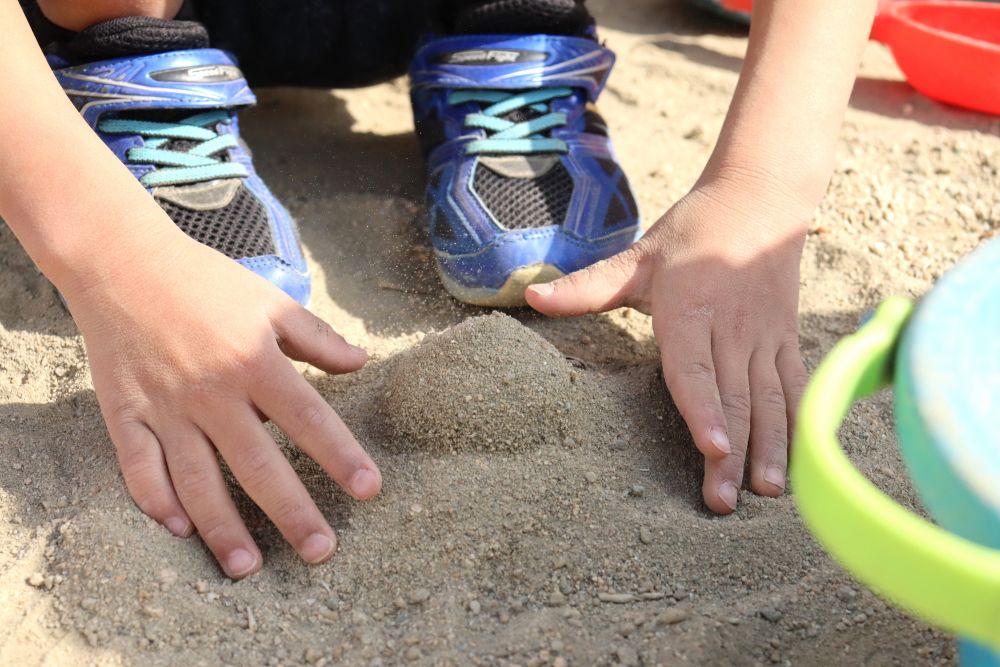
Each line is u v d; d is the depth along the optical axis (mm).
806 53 598
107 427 537
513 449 546
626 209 652
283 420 522
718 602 504
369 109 797
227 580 506
